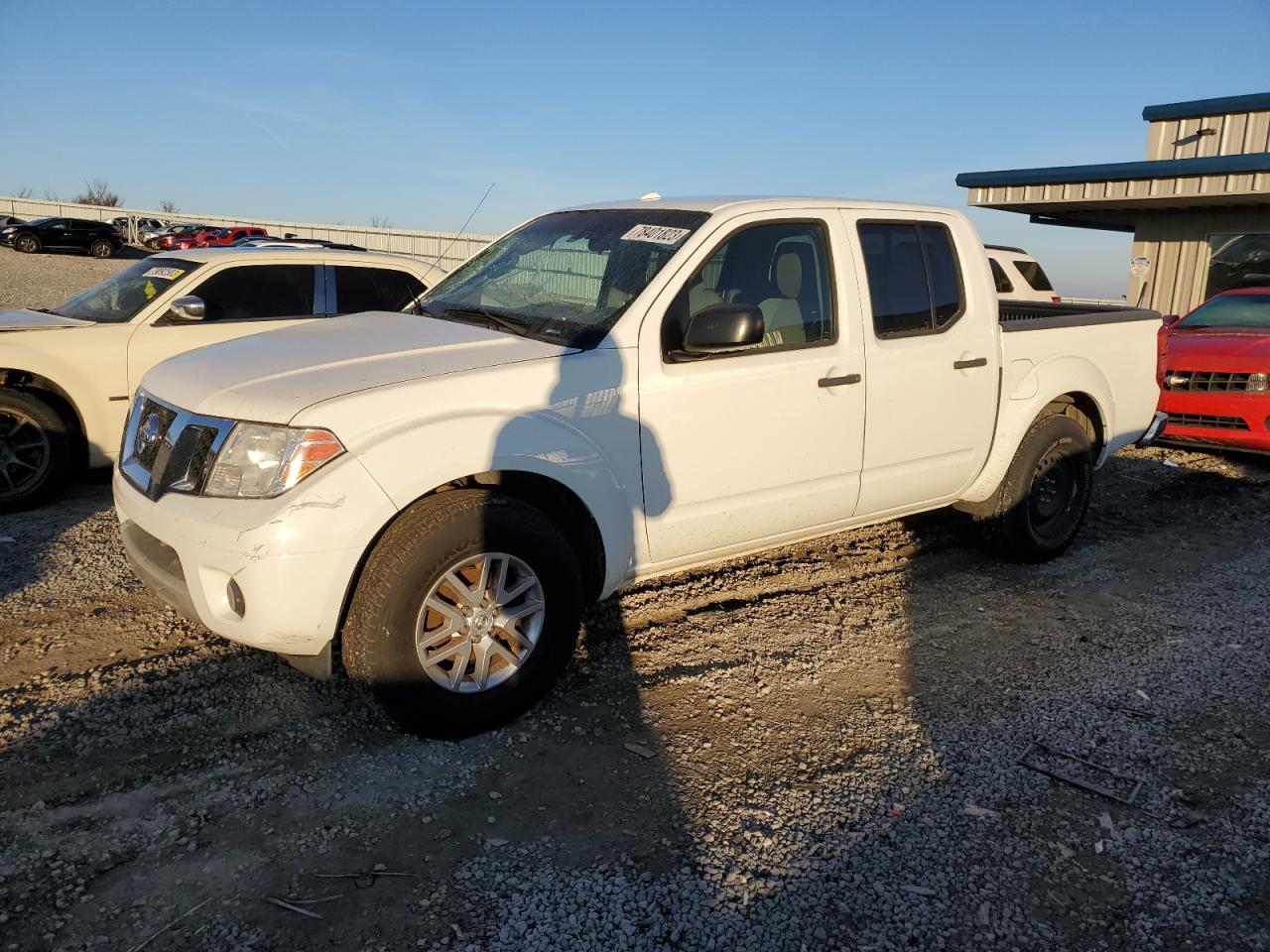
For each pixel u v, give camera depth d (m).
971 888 2.79
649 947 2.51
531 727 3.61
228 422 3.22
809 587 5.19
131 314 6.90
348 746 3.43
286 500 3.06
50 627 4.32
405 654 3.27
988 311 4.99
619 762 3.39
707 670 4.12
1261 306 9.77
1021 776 3.38
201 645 4.18
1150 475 8.31
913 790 3.27
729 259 4.09
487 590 3.47
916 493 4.88
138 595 4.73
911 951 2.54
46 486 6.30
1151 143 15.59
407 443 3.21
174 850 2.83
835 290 4.37
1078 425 5.52
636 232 4.22
